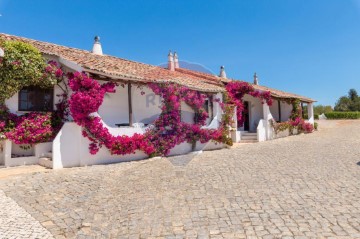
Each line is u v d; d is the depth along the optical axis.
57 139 9.27
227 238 4.04
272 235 4.09
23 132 9.54
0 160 9.48
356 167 8.81
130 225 4.70
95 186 7.02
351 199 5.66
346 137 19.48
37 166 9.60
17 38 11.74
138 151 11.22
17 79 9.27
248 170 8.59
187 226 4.53
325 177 7.54
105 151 10.31
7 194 6.20
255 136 18.22
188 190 6.56
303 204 5.41
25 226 4.59
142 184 7.21
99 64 11.23
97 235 4.37
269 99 18.77
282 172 8.23
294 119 22.81
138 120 12.69
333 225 4.40
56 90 10.92
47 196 6.16
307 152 12.39
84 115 9.58
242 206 5.36
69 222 4.84
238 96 17.61
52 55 10.60
